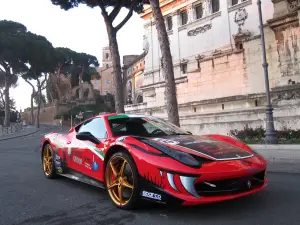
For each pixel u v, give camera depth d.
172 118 12.48
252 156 4.04
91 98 89.25
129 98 72.62
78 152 5.30
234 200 4.39
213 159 3.64
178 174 3.44
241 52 19.59
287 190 5.07
